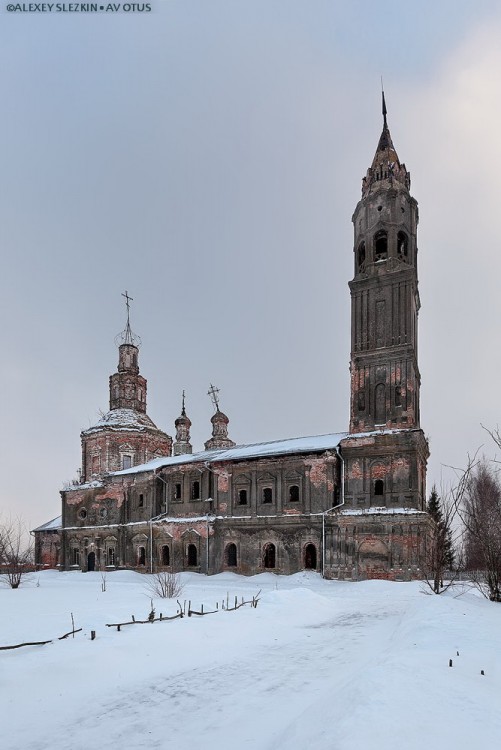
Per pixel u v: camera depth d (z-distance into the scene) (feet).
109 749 28.99
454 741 20.90
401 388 152.15
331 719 24.81
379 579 138.51
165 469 191.62
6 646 47.96
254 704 35.40
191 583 145.89
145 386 256.11
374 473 149.48
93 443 234.79
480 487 123.13
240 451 186.70
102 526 205.26
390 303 158.51
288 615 71.67
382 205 165.68
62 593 111.86
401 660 33.35
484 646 39.60
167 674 43.11
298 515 155.74
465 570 138.92
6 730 31.53
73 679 40.19
